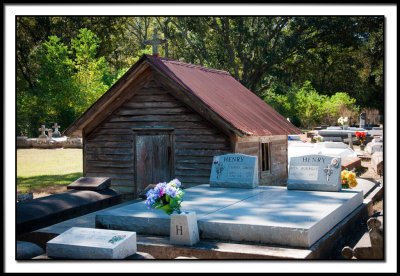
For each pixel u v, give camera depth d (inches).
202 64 1961.1
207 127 507.8
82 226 340.2
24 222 332.5
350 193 375.6
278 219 279.4
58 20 1972.2
